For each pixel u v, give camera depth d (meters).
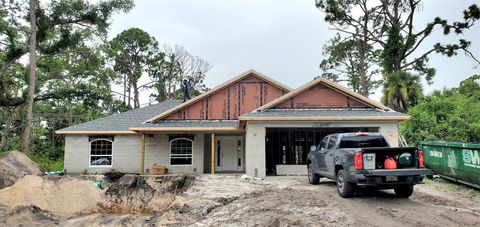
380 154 9.39
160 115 22.11
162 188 16.05
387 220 7.47
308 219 7.65
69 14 29.72
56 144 38.12
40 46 30.73
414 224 7.13
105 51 34.44
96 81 35.16
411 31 35.75
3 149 25.25
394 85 26.47
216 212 9.28
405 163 9.27
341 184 10.20
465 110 21.08
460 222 7.27
